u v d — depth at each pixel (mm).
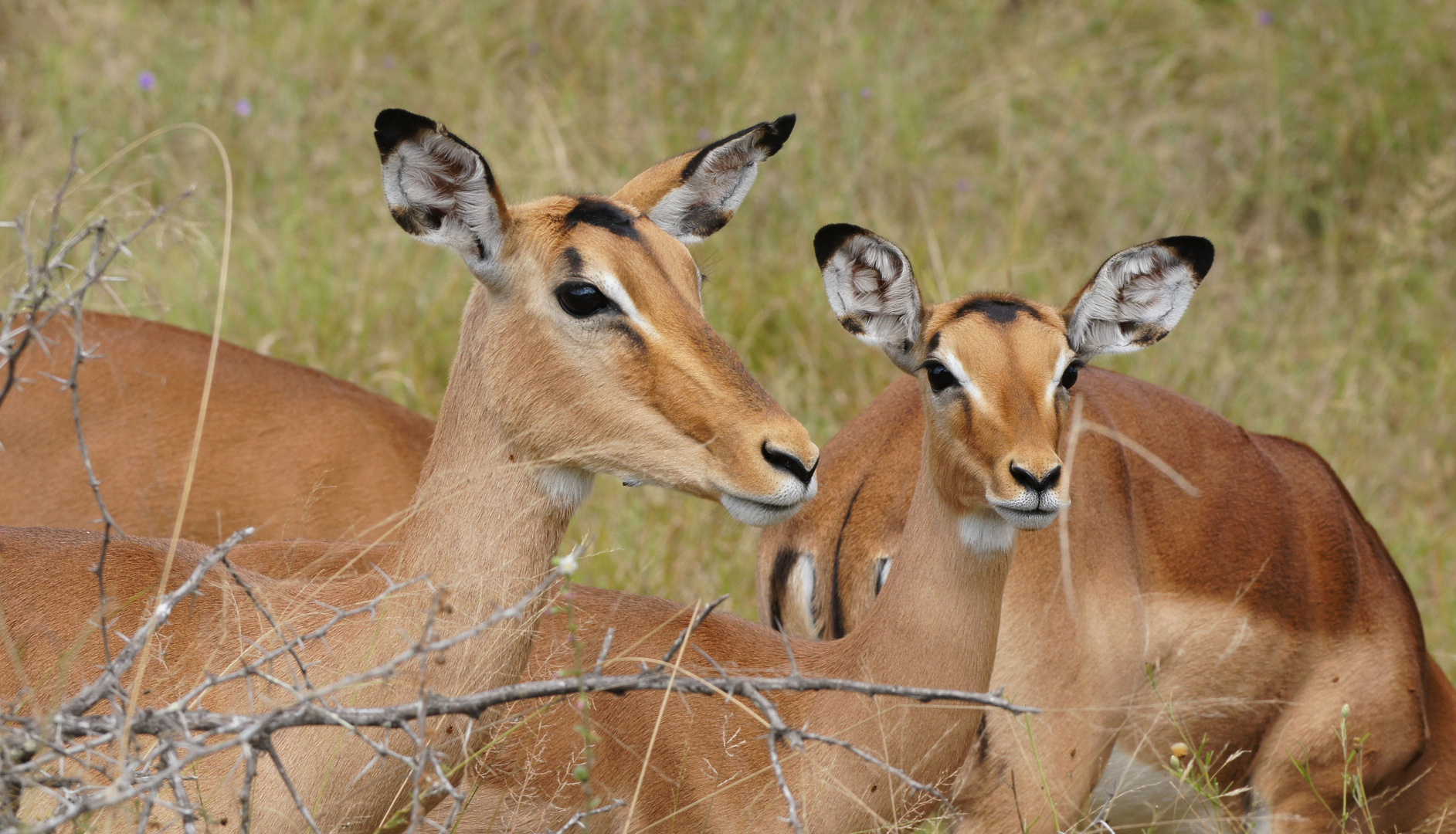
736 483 6676
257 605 6629
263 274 14531
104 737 5645
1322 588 9805
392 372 13641
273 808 6605
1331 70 18984
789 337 15000
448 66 18516
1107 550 8961
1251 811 9797
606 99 18078
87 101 16656
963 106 19125
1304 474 10227
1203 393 14891
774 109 18000
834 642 8117
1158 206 17844
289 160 16422
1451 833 10258
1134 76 20125
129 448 10055
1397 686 9836
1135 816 9695
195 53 17453
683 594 11688
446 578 6797
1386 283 16984
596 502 12469
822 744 7691
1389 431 15320
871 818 7703
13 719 5848
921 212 16547
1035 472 7453
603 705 7859
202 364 10484
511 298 6996
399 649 6664
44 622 7199
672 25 19484
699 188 8195
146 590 7312
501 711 7004
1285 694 9695
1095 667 8758
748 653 8109
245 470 10188
